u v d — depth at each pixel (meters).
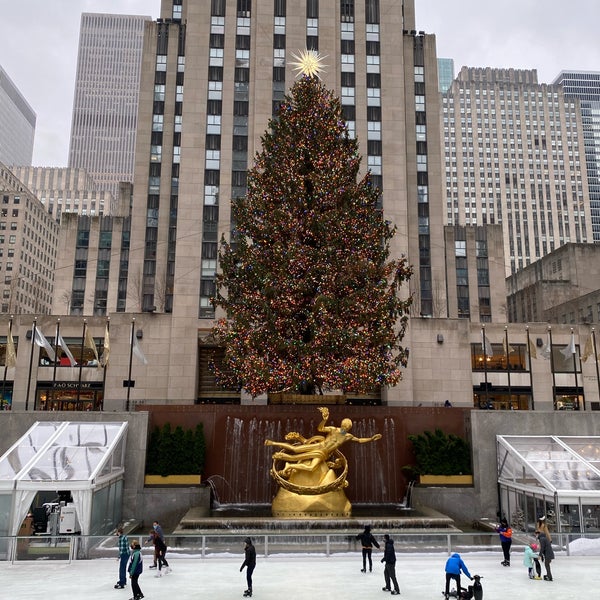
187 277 51.59
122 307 76.50
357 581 17.03
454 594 14.77
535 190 155.25
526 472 25.72
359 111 56.19
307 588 16.19
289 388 29.55
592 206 187.12
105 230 79.12
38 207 131.38
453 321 50.50
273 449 28.42
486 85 161.00
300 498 24.09
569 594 15.64
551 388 53.06
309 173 31.70
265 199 31.89
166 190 70.75
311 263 30.12
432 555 20.34
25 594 15.62
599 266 79.25
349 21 58.78
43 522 24.64
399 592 15.56
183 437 28.00
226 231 54.09
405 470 28.62
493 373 53.38
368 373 29.59
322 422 26.14
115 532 23.47
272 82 55.88
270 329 29.80
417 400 49.00
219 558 20.00
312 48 56.44
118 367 49.16
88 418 27.70
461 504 27.91
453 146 156.38
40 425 26.88
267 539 20.22
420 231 65.69
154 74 73.69
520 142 157.88
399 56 57.62
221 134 56.25
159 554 18.09
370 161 54.94
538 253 151.00
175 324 50.25
